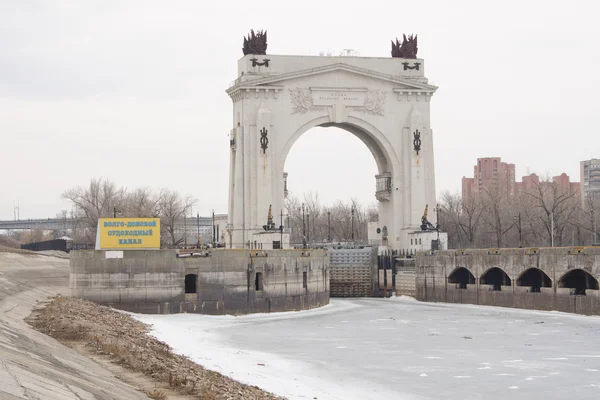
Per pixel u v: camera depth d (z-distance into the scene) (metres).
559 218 186.00
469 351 81.69
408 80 153.38
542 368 71.88
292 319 111.81
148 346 72.38
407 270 149.88
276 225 147.12
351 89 151.38
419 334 95.25
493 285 128.25
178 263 109.88
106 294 107.88
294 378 67.00
